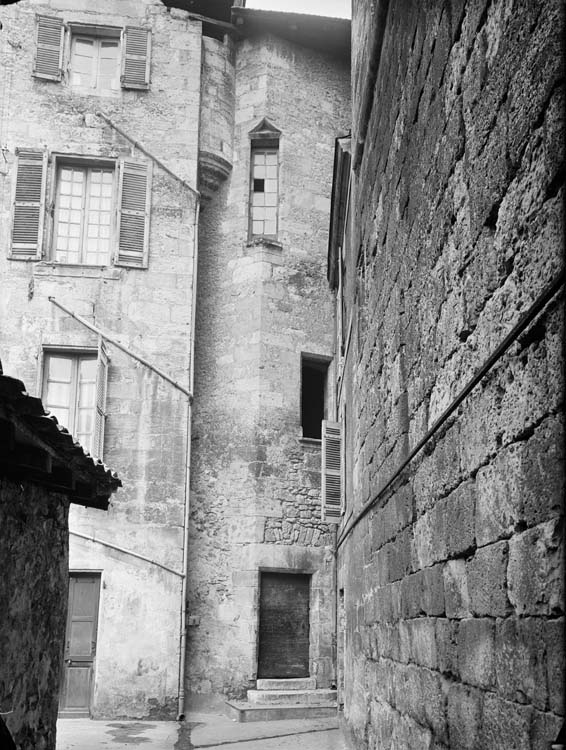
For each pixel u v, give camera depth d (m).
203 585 14.56
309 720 12.87
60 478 6.04
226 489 14.96
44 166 15.06
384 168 5.43
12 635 5.37
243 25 16.48
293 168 16.38
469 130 3.03
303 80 16.86
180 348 14.87
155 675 13.37
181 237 15.32
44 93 15.42
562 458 2.08
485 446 2.75
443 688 3.38
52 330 14.49
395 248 4.85
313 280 16.09
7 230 14.83
